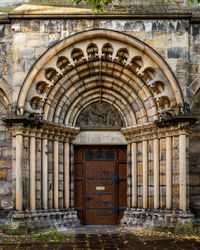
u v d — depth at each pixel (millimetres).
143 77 13273
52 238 11273
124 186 14484
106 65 13484
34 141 12680
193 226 12008
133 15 12734
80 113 14438
